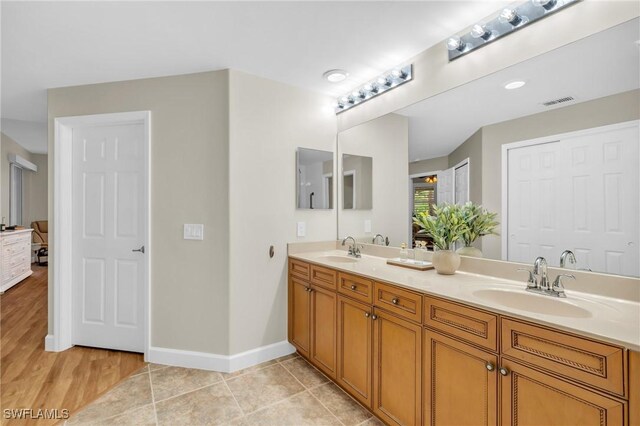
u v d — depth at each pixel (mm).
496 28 1708
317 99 2834
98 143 2658
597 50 1377
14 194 6070
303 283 2461
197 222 2400
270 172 2561
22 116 3400
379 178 2518
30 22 1739
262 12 1688
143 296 2582
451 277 1792
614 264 1356
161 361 2438
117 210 2631
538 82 1575
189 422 1793
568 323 1059
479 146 1838
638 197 1285
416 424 1537
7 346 2729
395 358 1667
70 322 2693
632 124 1293
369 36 1942
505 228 1734
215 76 2383
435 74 2068
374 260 2408
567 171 1492
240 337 2412
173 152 2436
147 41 1959
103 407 1916
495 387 1228
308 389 2131
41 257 6645
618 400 926
